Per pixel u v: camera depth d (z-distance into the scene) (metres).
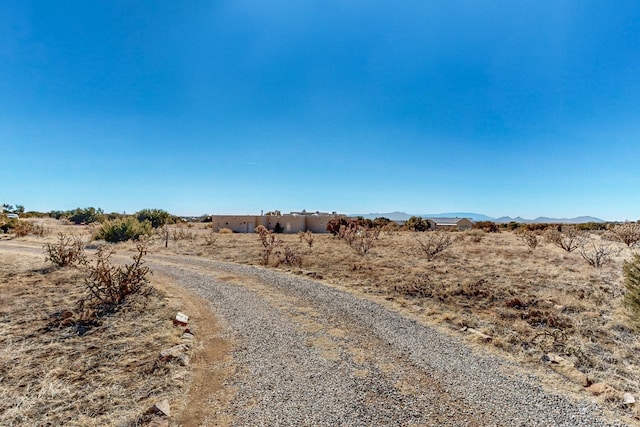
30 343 5.83
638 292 6.67
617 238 23.50
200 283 11.14
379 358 5.54
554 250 20.14
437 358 5.56
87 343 5.91
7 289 9.28
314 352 5.76
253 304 8.73
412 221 48.09
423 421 3.82
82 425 3.69
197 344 6.07
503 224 58.66
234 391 4.45
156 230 35.97
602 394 4.43
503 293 9.90
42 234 27.53
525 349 6.06
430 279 11.73
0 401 4.11
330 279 11.98
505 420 3.85
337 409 4.04
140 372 4.89
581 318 7.81
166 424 3.69
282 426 3.70
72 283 10.09
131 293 8.84
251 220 47.53
